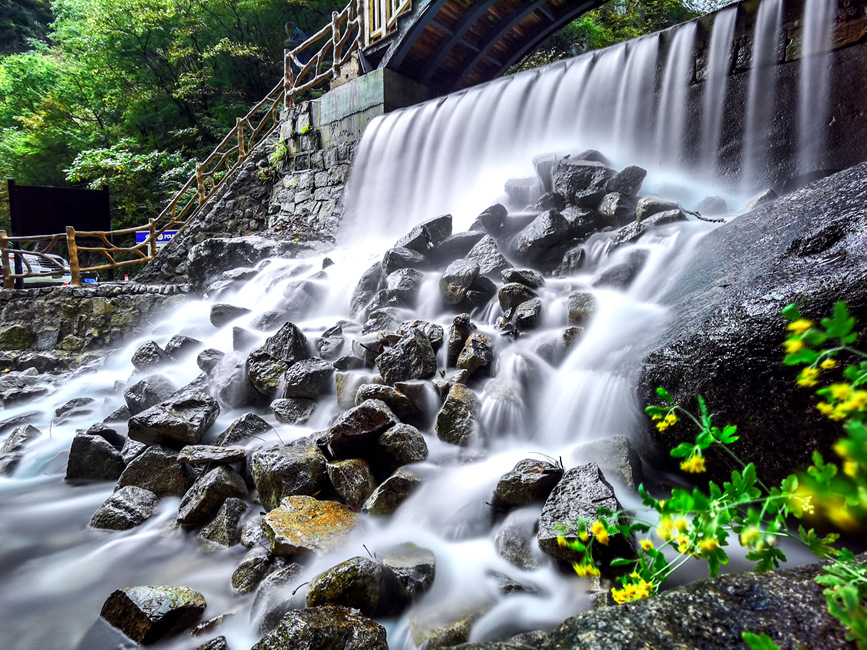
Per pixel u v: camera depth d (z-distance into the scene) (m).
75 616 2.27
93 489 3.66
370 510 2.56
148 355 5.57
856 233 2.34
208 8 24.19
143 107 26.14
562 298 4.03
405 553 2.22
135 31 24.30
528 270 4.56
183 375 5.35
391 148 10.34
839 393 0.87
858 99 5.66
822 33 5.90
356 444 2.92
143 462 3.38
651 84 7.42
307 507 2.57
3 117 28.45
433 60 11.72
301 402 3.89
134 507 3.11
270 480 2.86
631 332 3.22
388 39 11.02
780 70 6.26
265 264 8.52
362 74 11.59
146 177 22.12
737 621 1.04
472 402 3.20
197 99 26.22
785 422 2.08
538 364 3.43
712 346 2.35
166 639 2.08
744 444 2.25
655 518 2.29
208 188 19.59
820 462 0.95
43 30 41.66
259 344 5.24
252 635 2.05
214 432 3.86
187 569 2.58
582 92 8.14
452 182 9.41
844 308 0.88
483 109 9.20
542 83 8.61
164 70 26.00
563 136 8.30
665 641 1.03
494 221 5.98
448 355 3.89
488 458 2.94
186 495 3.08
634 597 1.29
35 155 26.70
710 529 1.11
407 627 1.97
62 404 5.88
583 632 1.10
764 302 2.31
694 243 4.08
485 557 2.29
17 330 9.05
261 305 6.96
